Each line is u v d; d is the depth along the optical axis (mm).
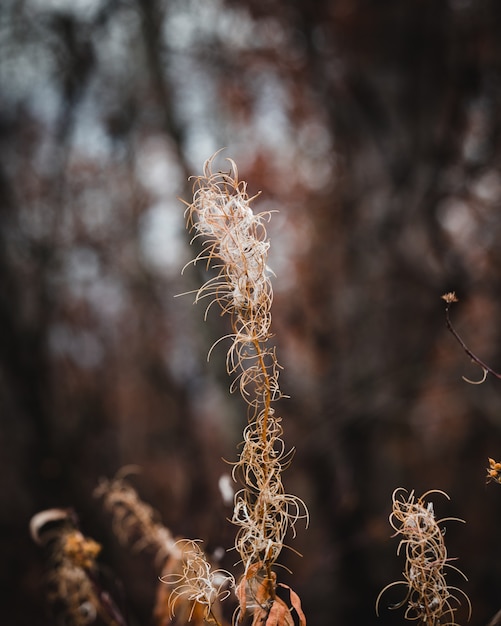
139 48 5500
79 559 1275
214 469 5691
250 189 7719
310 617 4363
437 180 5059
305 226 7316
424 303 5066
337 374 5418
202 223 831
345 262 5863
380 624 4320
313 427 5070
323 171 7211
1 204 5043
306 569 4570
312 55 5891
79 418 6188
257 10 5871
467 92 4961
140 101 5727
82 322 7203
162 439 7758
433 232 5125
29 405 4609
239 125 7727
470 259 5137
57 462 4539
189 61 6535
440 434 6699
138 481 6766
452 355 5109
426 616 809
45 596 1866
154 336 7879
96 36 5730
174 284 7086
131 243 7168
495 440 6438
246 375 817
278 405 5113
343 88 5668
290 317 6586
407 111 5234
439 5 4957
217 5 5934
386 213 5262
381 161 5312
